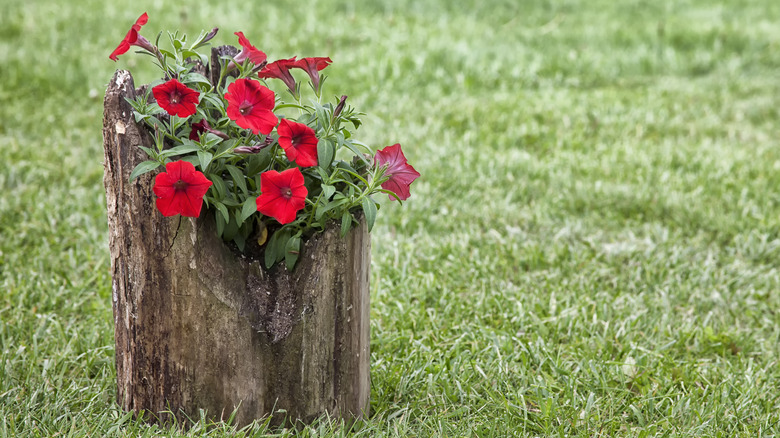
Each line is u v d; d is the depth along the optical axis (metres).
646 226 4.88
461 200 5.16
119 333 2.71
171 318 2.58
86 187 5.17
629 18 12.06
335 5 11.02
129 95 2.44
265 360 2.62
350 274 2.62
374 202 2.48
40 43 8.35
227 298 2.55
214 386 2.65
